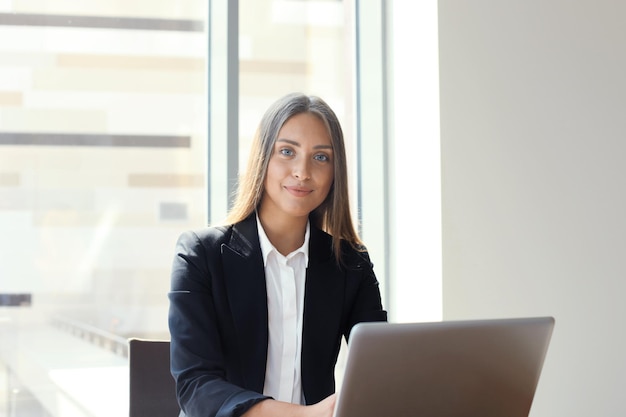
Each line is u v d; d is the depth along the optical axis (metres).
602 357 3.66
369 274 2.11
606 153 3.70
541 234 3.58
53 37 3.26
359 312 2.07
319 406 1.54
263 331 1.92
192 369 1.75
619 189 3.71
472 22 3.50
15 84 3.20
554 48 3.62
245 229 1.98
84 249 3.30
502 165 3.53
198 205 3.47
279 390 1.95
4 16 3.19
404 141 3.67
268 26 3.61
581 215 3.65
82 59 3.30
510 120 3.55
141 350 2.15
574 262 3.63
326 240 2.06
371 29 3.83
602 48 3.70
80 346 3.30
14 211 3.20
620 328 3.69
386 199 3.80
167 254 3.43
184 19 3.45
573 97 3.65
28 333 3.22
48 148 3.25
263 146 1.95
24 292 3.21
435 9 3.46
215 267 1.91
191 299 1.85
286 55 3.64
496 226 3.51
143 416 2.12
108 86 3.34
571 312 3.62
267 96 3.59
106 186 3.34
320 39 3.73
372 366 1.37
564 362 3.61
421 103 3.56
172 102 3.43
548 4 3.62
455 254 3.45
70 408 3.28
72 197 3.29
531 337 1.52
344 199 2.03
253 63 3.56
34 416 3.23
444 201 3.44
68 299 3.28
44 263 3.24
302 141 1.91
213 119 3.49
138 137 3.38
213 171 3.48
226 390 1.64
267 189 1.96
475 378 1.48
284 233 2.01
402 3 3.68
